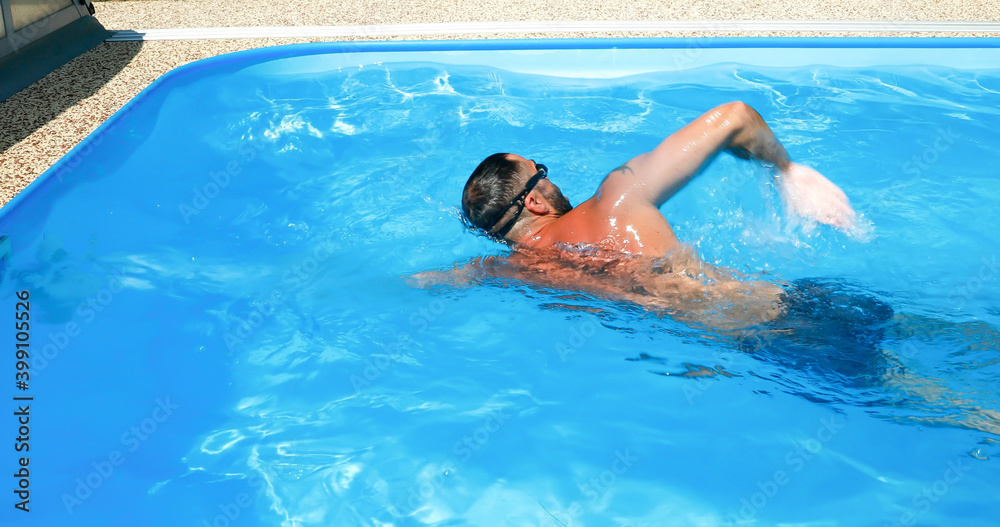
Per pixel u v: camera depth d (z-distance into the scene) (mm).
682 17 4922
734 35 4523
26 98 3973
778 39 4348
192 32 4965
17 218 2877
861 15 4887
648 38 4391
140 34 4953
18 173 3184
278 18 5250
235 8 5559
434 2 5516
